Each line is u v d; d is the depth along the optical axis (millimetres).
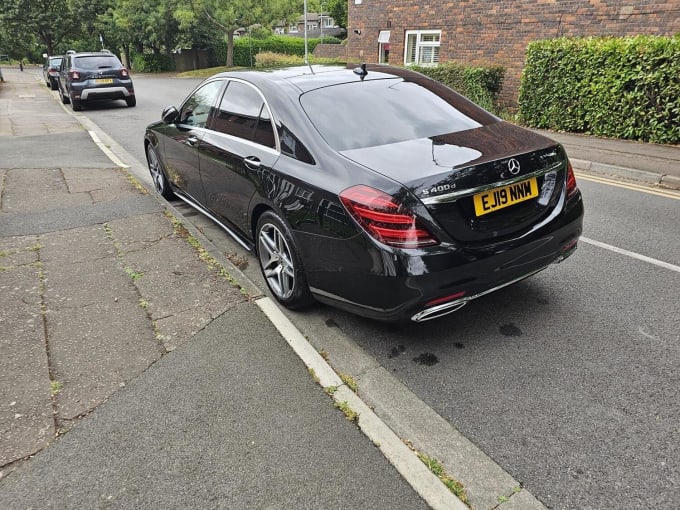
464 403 2672
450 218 2672
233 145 3932
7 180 6852
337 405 2637
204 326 3357
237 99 4070
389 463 2277
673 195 6328
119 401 2678
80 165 7758
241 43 43656
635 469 2230
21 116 13594
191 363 2986
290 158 3295
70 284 3916
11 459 2312
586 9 11156
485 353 3082
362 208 2686
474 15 13508
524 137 3295
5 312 3520
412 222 2594
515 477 2213
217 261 4289
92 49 58969
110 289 3838
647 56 8398
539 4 11969
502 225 2863
